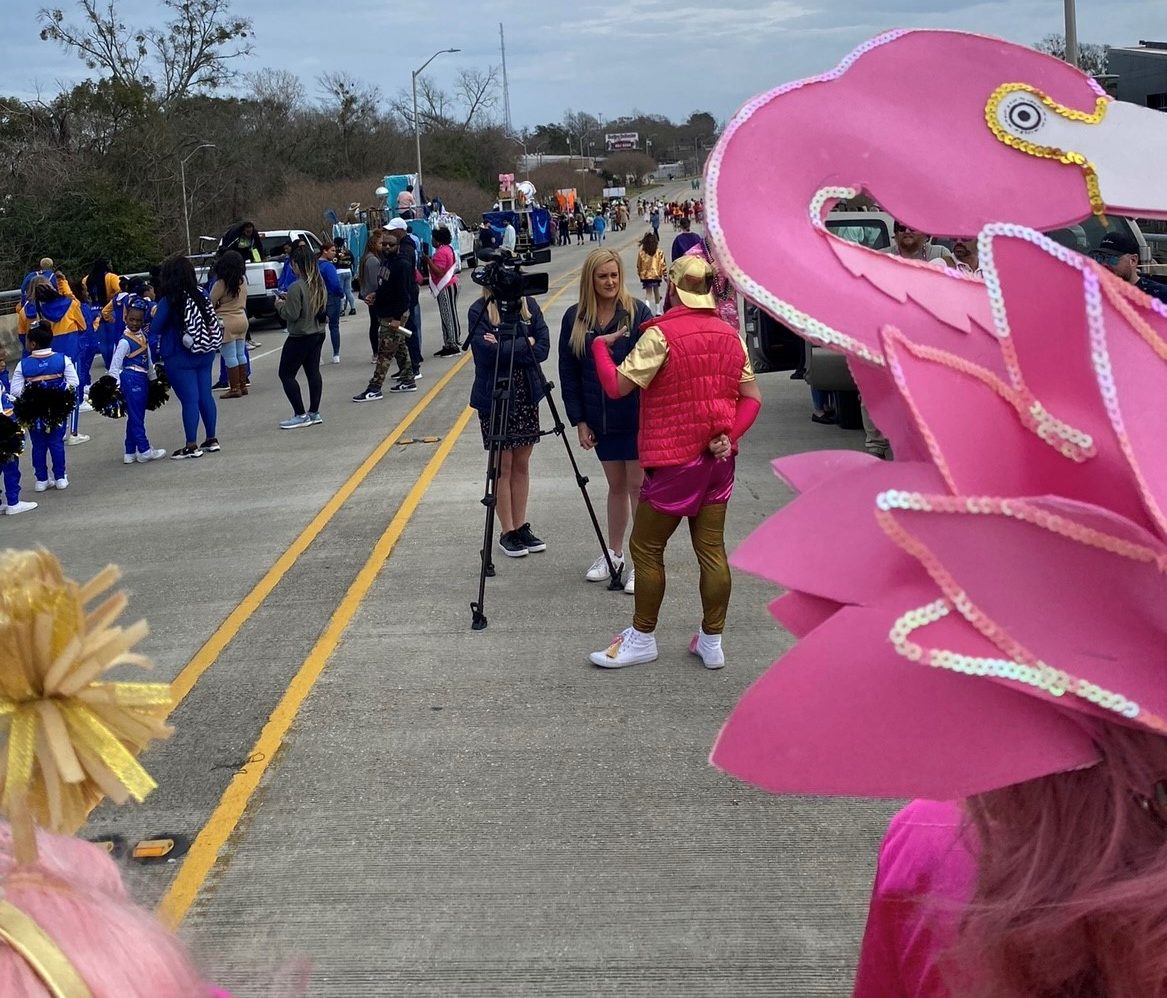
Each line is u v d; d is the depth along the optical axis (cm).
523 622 558
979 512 75
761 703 84
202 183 4962
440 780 402
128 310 1024
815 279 89
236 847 362
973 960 94
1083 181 91
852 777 82
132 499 893
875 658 82
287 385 1147
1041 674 77
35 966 81
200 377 1037
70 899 87
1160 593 78
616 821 369
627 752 417
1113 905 81
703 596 483
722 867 340
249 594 625
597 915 319
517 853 353
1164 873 80
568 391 572
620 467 585
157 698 91
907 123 93
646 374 446
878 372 91
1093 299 80
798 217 91
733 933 309
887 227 774
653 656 500
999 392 83
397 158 7325
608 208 9338
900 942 116
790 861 342
